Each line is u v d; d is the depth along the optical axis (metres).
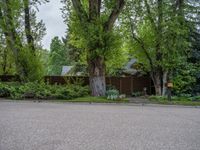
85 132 8.01
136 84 28.48
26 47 22.84
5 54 28.20
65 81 27.06
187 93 25.52
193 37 26.42
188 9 25.06
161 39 23.77
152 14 24.08
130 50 26.39
